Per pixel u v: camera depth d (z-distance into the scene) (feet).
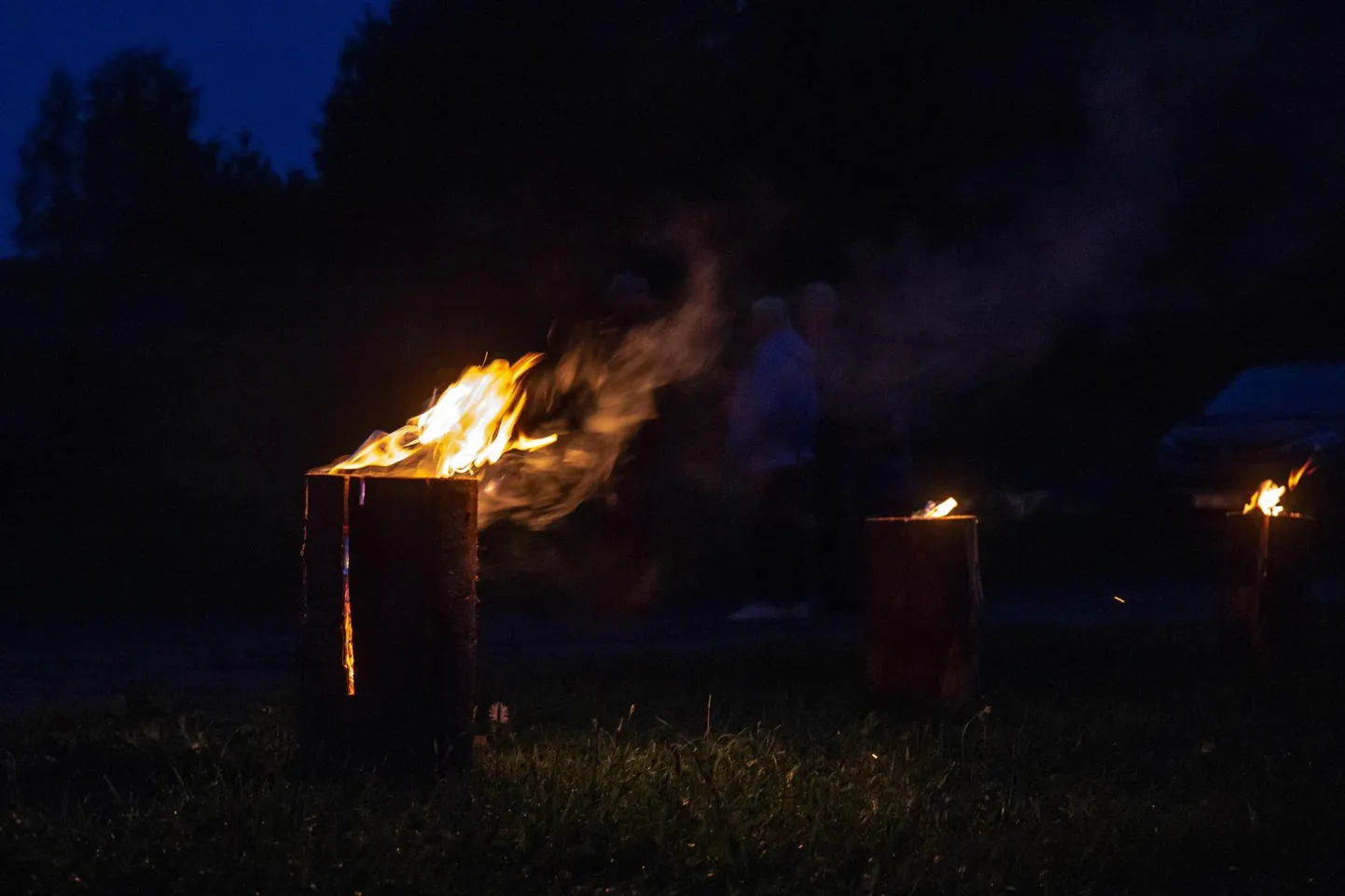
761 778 13.43
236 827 11.54
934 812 12.86
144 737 14.90
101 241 83.46
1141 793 13.89
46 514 39.11
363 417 55.88
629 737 15.79
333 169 66.85
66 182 86.02
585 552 34.81
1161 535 41.86
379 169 63.82
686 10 57.06
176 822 11.78
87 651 24.40
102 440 45.47
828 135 56.49
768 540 29.07
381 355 60.08
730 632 26.71
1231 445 39.37
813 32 55.72
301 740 13.37
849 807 12.65
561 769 13.61
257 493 43.93
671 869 11.20
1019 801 13.35
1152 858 11.86
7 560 34.12
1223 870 11.87
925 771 14.39
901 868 11.29
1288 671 20.59
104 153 84.99
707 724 16.31
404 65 61.87
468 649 13.41
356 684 13.08
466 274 61.82
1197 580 36.94
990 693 18.95
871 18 55.36
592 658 22.24
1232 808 13.23
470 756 13.42
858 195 57.31
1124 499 49.52
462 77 59.93
